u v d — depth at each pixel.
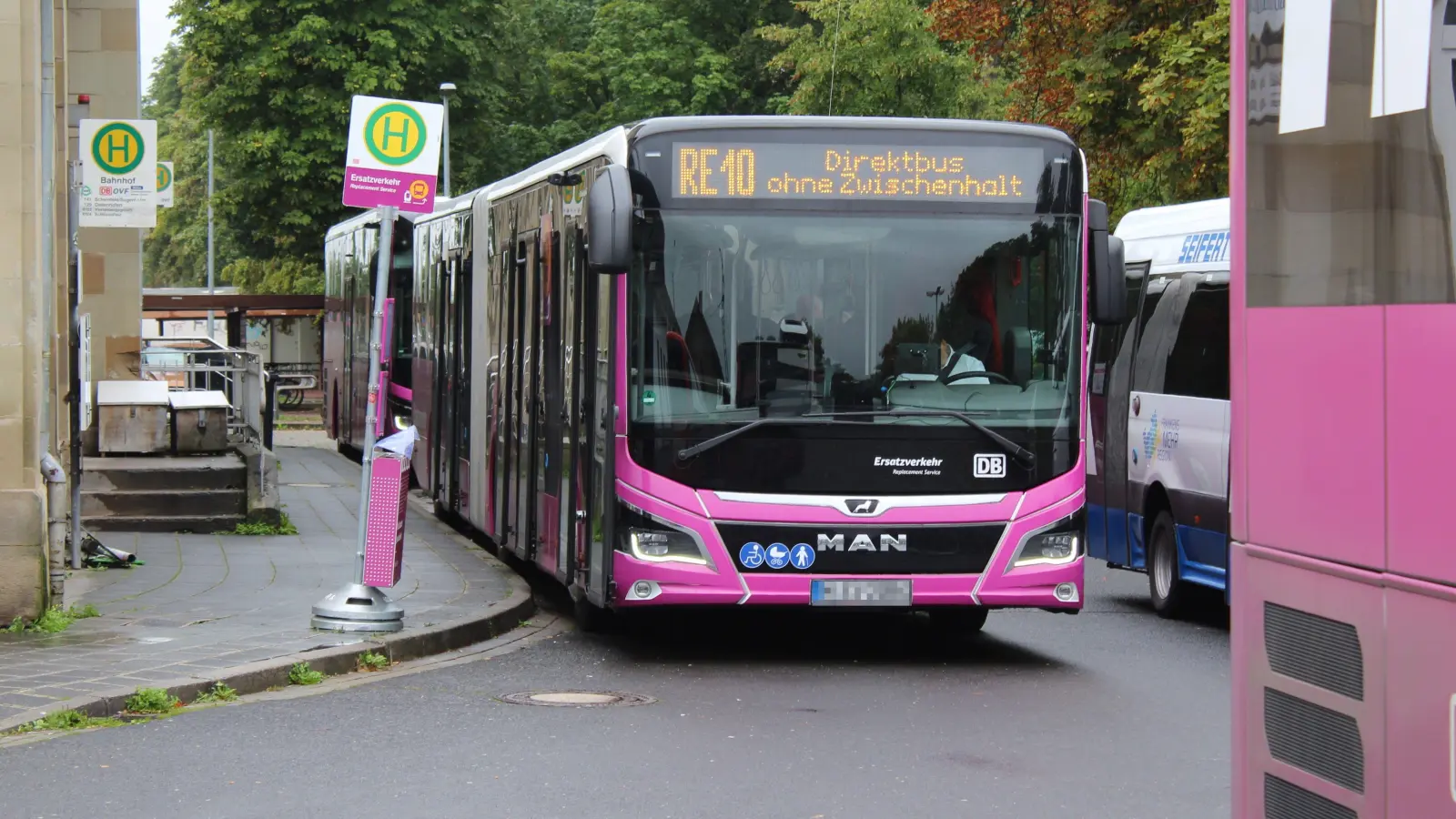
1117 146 27.66
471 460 18.17
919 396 11.27
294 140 50.91
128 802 7.32
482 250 17.64
